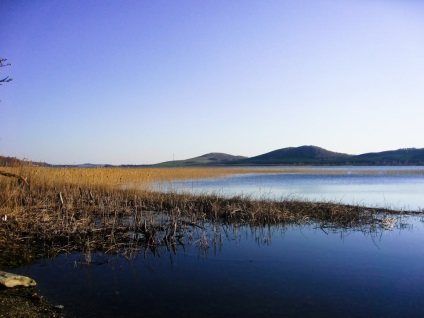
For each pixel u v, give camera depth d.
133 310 9.23
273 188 43.91
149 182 37.19
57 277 11.57
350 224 20.80
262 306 9.62
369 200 32.59
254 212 21.73
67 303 9.54
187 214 21.69
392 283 11.39
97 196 23.72
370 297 10.28
